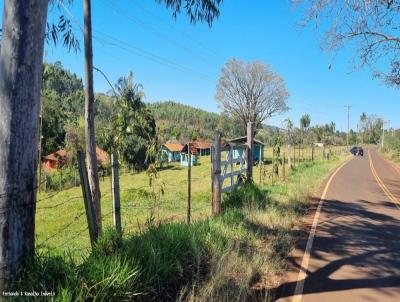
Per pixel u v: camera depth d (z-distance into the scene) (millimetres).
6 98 3805
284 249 7852
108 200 17422
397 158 59688
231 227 8227
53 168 32125
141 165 37500
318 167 33250
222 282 5434
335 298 5695
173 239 6094
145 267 5098
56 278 4238
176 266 5617
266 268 6504
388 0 10844
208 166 47438
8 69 3807
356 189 20562
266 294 5410
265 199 12234
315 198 16188
